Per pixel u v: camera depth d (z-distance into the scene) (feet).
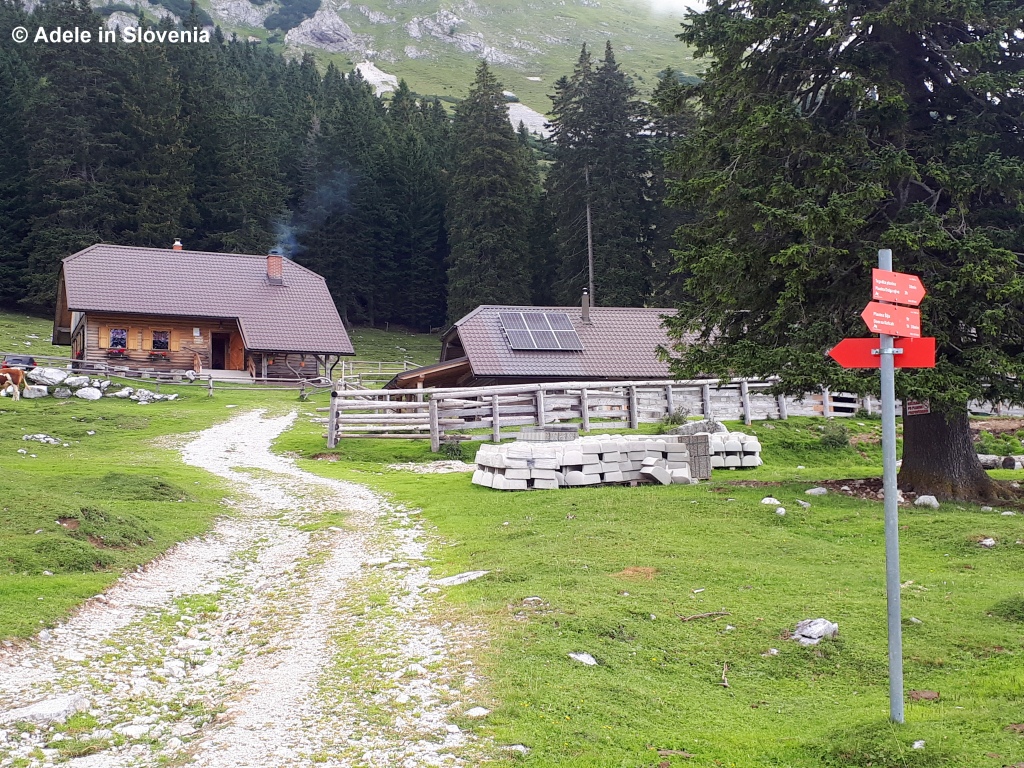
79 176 253.44
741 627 36.65
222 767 25.63
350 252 293.43
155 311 175.63
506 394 103.86
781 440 102.68
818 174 58.29
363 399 107.96
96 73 254.06
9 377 131.95
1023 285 51.85
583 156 231.30
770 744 26.55
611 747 26.50
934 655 33.27
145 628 38.75
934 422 61.93
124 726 28.76
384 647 35.27
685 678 32.40
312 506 68.49
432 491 71.97
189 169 268.62
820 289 61.11
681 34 68.23
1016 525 51.44
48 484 65.82
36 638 35.24
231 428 121.08
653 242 238.48
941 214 62.03
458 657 33.45
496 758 25.71
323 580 46.57
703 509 57.47
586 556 47.11
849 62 61.77
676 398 110.42
